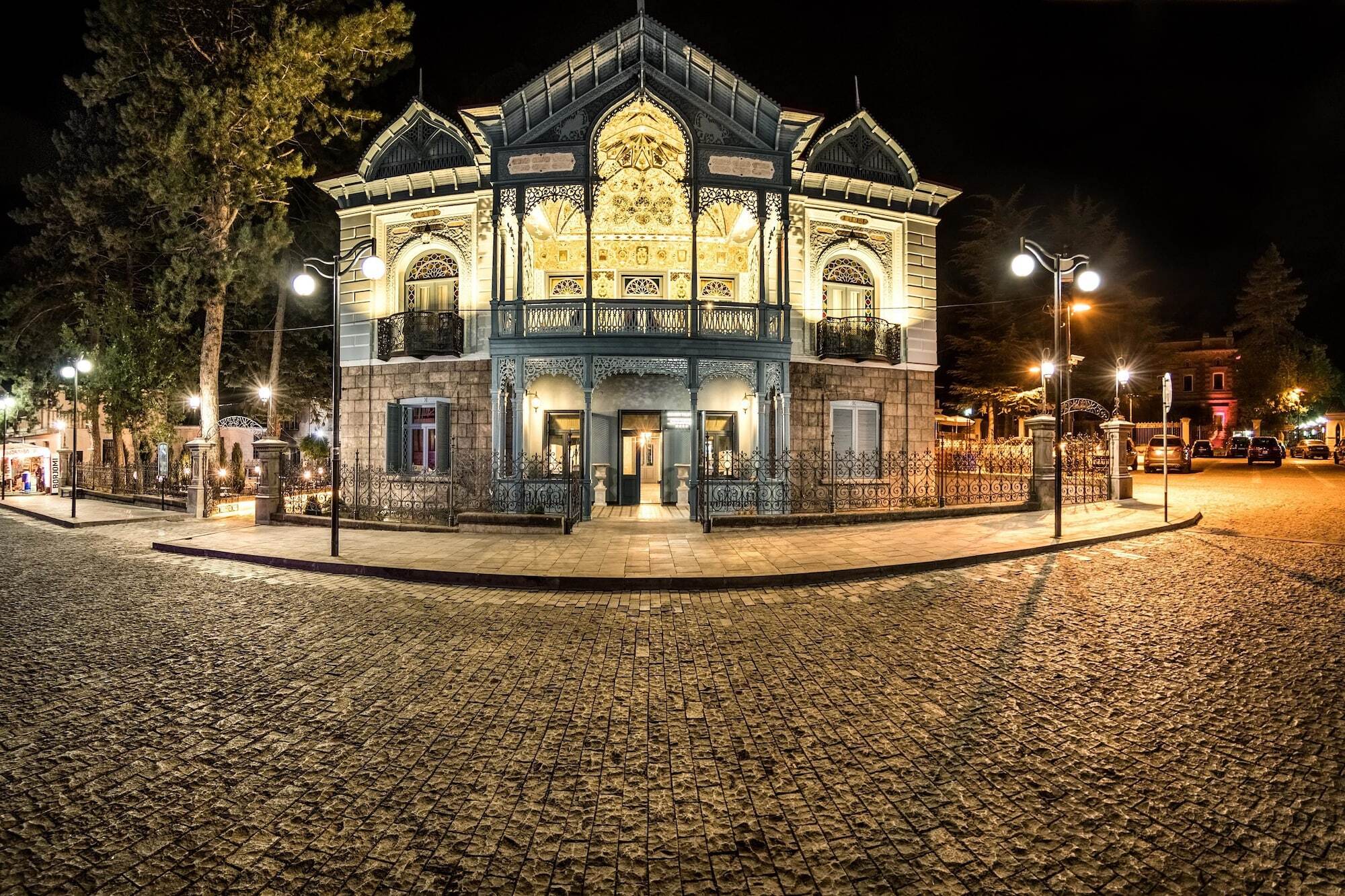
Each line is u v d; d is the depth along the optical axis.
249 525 15.31
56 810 3.58
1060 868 3.05
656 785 3.84
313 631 7.11
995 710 4.86
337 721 4.74
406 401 18.97
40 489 28.50
